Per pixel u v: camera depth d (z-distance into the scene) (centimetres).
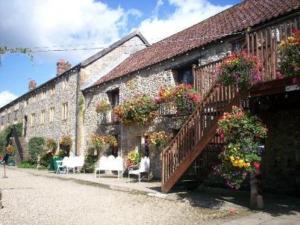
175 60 1454
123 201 1039
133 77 1733
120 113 1567
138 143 1677
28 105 3256
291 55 721
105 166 1617
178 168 1041
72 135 2295
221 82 866
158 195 1079
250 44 884
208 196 1051
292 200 954
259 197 860
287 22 814
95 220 802
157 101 1367
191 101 1172
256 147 806
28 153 2939
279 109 1040
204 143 948
